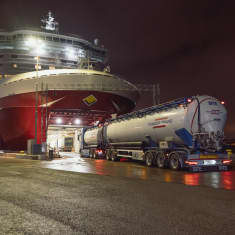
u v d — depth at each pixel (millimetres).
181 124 13734
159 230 4195
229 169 14945
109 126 23641
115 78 43500
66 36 70688
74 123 52000
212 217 4953
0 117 43938
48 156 28219
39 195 7164
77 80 40500
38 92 39875
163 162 15422
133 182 9703
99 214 5168
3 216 5059
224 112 14211
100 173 12930
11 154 30562
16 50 65812
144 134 17375
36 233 4074
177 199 6602
